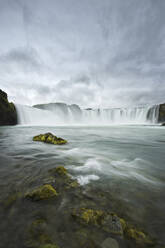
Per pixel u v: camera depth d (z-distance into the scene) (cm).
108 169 432
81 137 1377
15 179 327
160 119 4850
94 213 200
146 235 169
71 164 470
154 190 296
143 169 444
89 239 160
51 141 922
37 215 200
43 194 242
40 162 479
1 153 616
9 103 3088
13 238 161
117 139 1248
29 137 1223
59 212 207
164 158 596
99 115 6228
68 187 290
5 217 194
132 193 279
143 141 1132
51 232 170
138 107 5700
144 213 216
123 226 179
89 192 275
